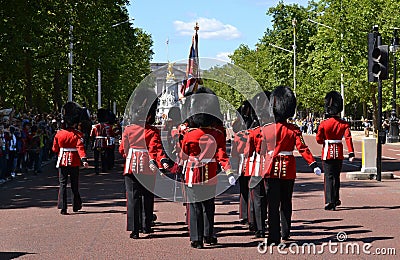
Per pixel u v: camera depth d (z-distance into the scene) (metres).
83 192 18.00
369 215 12.94
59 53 32.75
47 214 13.85
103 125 24.17
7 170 21.69
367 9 44.88
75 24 34.88
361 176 20.03
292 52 75.19
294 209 13.96
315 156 32.38
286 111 10.35
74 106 14.25
